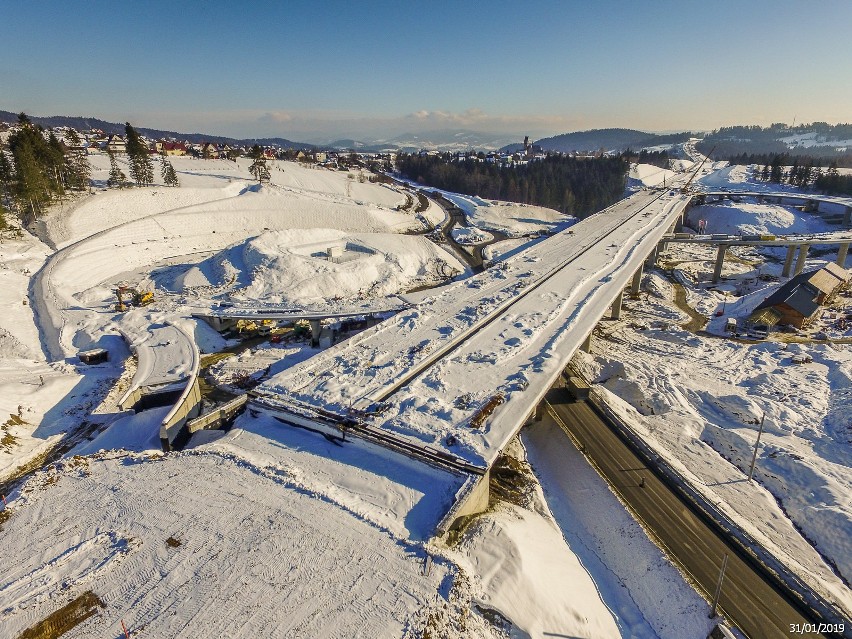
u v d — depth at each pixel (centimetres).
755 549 2388
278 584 1884
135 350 4369
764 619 2039
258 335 5141
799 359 4559
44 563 2028
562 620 1950
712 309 6372
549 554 2333
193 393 3691
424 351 3706
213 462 2662
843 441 3275
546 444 3384
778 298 5650
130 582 1919
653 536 2506
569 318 4369
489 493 2775
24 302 5400
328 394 3173
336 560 1994
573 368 4416
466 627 1753
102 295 6144
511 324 4203
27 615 1789
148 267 7494
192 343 4500
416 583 1894
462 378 3306
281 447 2795
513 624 1828
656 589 2252
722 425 3625
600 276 5659
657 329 5650
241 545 2075
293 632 1694
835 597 2109
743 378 4338
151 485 2491
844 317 5716
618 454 3206
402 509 2291
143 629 1719
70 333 4794
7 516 2317
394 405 3014
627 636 2075
